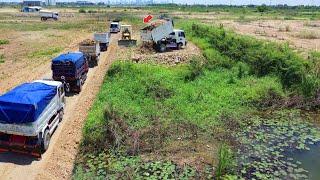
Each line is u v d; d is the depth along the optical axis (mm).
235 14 131250
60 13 137500
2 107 14477
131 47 44062
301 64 27781
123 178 14133
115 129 17094
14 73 29750
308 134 19531
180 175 14414
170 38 41250
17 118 14438
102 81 27453
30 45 47281
